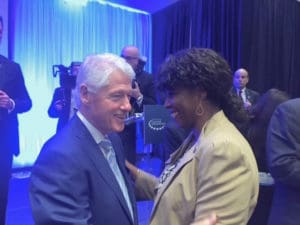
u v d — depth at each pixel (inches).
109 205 41.2
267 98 82.3
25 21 224.5
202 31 248.2
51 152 40.0
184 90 41.6
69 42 248.7
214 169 37.2
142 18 294.4
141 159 216.2
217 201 36.6
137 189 55.8
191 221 39.9
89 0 258.5
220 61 41.3
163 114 105.7
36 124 231.9
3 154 101.1
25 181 193.8
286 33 246.1
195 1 255.0
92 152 41.9
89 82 41.7
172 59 42.7
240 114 42.9
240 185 36.6
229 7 233.6
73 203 38.1
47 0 235.5
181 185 40.3
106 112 41.9
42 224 37.2
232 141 37.8
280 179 63.5
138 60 130.1
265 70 232.8
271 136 65.7
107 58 42.4
